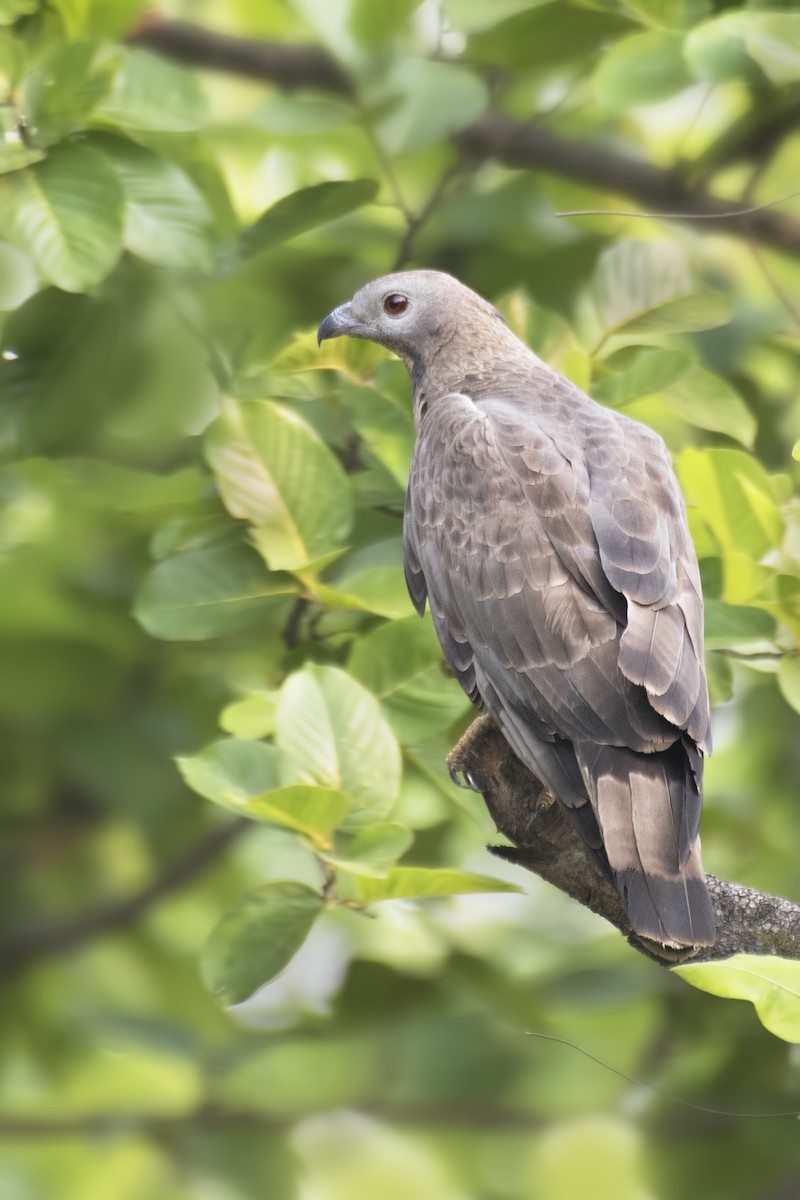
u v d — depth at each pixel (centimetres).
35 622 1172
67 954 1243
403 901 1155
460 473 897
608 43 1164
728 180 1366
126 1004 1252
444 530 895
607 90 1094
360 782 858
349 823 855
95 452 1150
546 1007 1127
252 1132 1112
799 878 1221
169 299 1130
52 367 1116
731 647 953
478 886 814
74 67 973
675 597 809
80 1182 1146
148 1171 1133
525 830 825
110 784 1188
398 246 1273
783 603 930
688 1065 1105
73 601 1179
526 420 909
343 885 890
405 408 1035
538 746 801
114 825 1280
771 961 705
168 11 1320
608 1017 1164
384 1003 1155
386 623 938
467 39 1166
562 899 1280
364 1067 1122
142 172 1011
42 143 988
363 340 1033
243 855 1349
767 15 1048
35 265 1051
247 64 1262
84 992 1254
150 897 1195
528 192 1284
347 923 1262
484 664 851
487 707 851
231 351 1197
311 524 955
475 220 1268
